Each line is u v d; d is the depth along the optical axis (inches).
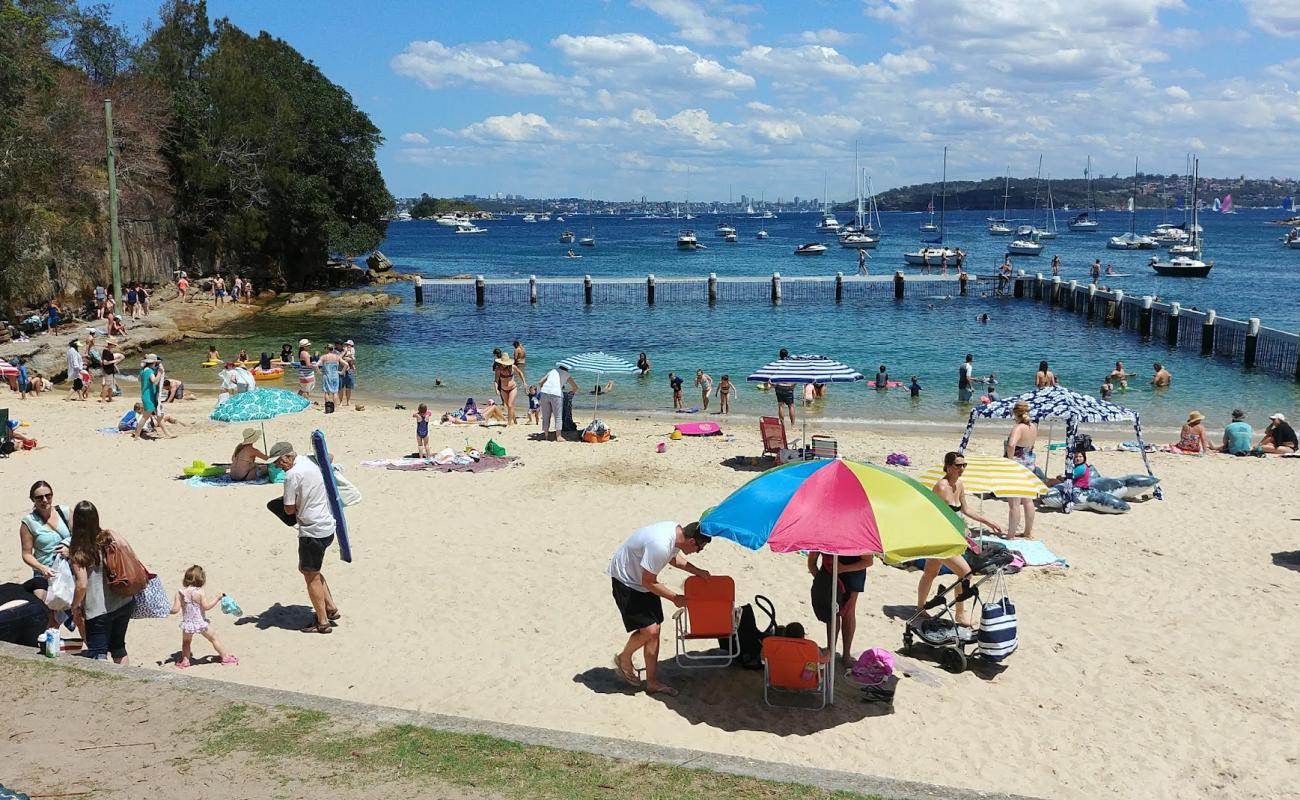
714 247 5733.3
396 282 3051.2
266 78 2603.3
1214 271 3491.6
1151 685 365.4
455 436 872.3
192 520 583.8
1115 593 464.8
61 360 1290.6
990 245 5369.1
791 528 316.8
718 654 384.2
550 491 664.4
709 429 890.1
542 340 1772.9
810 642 339.6
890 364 1472.7
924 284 2755.9
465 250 5595.5
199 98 2407.7
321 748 260.7
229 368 1154.7
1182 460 786.8
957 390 1245.1
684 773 250.5
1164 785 296.8
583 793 238.4
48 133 1748.3
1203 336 1578.5
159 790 236.7
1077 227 7308.1
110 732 269.4
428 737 268.2
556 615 434.0
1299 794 292.2
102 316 1680.6
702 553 524.1
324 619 413.7
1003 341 1732.3
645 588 344.5
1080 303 2150.6
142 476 695.1
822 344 1697.8
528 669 375.2
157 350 1604.3
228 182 2411.4
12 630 354.0
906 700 351.3
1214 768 307.1
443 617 431.5
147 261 2161.7
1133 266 3713.1
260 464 684.1
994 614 377.4
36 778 242.5
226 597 426.6
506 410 1001.5
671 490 668.7
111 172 1792.6
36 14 1945.1
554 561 510.3
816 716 338.0
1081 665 382.6
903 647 396.8
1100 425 1012.5
